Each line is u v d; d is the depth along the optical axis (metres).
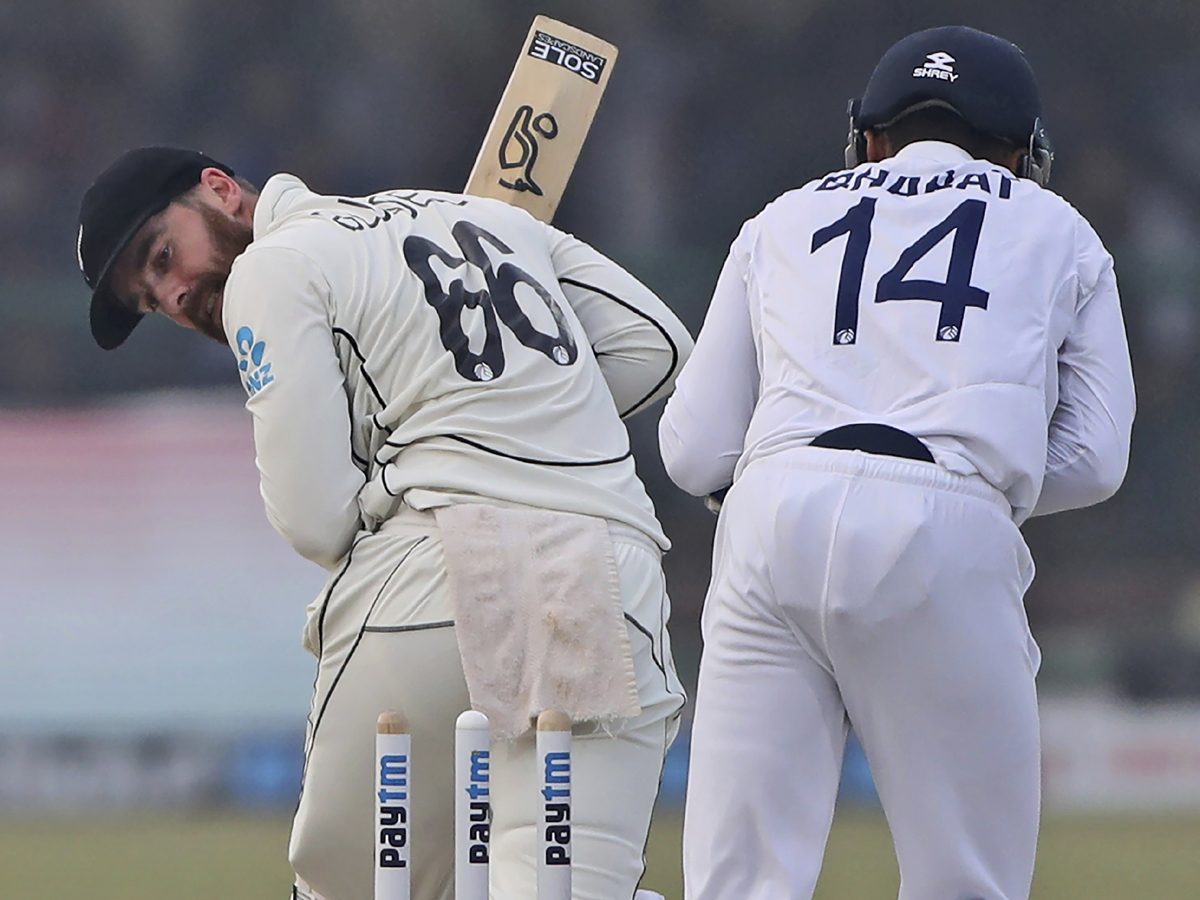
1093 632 73.00
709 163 86.25
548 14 86.31
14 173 81.62
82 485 61.84
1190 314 79.19
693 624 72.50
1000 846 9.54
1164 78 86.12
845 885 33.31
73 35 83.88
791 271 10.04
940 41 10.56
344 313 10.95
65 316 74.50
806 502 9.40
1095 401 9.93
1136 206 85.38
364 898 11.12
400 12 86.25
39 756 61.12
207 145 84.88
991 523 9.41
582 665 10.57
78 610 61.41
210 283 12.04
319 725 10.89
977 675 9.36
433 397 10.95
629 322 12.12
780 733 9.59
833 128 86.19
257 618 61.81
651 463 74.19
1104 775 63.16
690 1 86.88
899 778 9.55
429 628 10.59
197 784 61.31
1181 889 34.03
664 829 46.53
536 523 10.76
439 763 10.74
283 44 85.56
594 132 85.56
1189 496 77.06
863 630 9.32
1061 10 86.12
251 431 62.72
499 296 11.27
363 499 10.89
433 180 86.06
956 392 9.48
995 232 9.88
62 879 37.47
